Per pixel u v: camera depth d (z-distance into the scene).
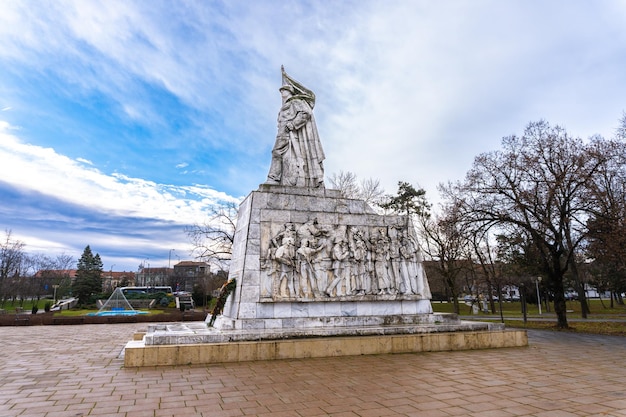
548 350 12.38
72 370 9.03
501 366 9.49
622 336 17.58
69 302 55.41
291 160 14.59
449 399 6.68
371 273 12.97
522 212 21.69
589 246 21.45
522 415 5.86
